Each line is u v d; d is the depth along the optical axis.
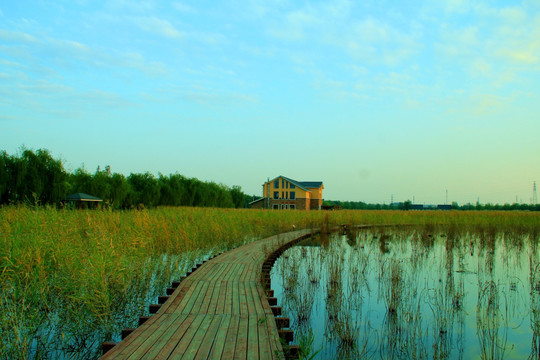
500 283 11.77
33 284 7.60
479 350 6.90
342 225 28.77
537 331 7.24
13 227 11.03
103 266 8.02
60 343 6.58
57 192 28.00
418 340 7.27
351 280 11.69
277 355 4.88
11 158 26.41
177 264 12.25
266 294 9.00
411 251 17.80
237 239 20.11
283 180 67.69
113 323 7.29
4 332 6.07
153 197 42.59
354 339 7.08
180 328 6.02
